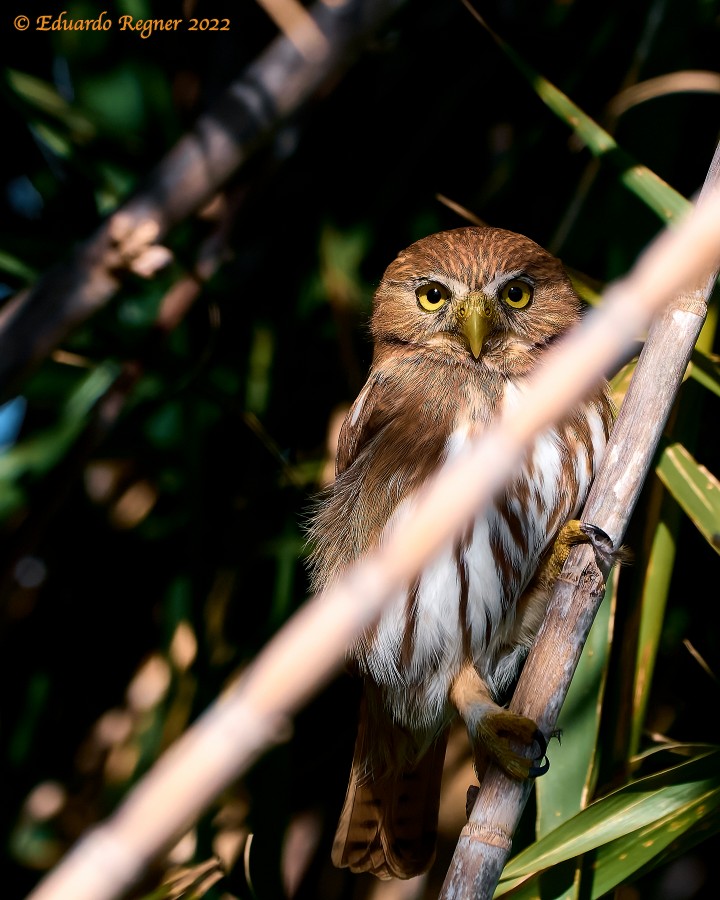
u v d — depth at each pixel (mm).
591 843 5105
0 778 8523
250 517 8273
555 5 8391
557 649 4676
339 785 8188
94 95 8719
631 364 6473
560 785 5719
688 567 7766
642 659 5922
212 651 7945
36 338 6207
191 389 7699
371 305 8336
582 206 7863
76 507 8930
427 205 8672
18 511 8039
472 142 8664
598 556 4699
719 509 5520
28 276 7910
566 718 5852
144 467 8812
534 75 5910
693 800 5207
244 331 8664
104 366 8180
